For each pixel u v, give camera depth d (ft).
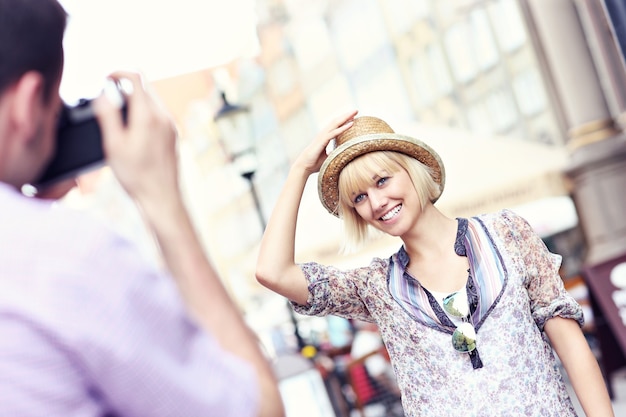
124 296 2.92
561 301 7.87
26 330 2.84
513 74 45.09
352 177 7.95
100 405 2.94
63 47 3.32
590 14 33.37
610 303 20.44
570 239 32.09
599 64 34.53
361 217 8.35
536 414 7.59
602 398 7.72
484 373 7.63
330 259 23.12
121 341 2.87
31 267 2.90
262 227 24.03
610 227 28.43
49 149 3.28
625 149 28.45
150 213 3.22
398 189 7.89
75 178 3.46
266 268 8.03
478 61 47.01
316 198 23.90
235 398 2.99
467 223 8.09
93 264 2.93
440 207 24.54
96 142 3.31
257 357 3.18
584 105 28.71
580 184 28.66
